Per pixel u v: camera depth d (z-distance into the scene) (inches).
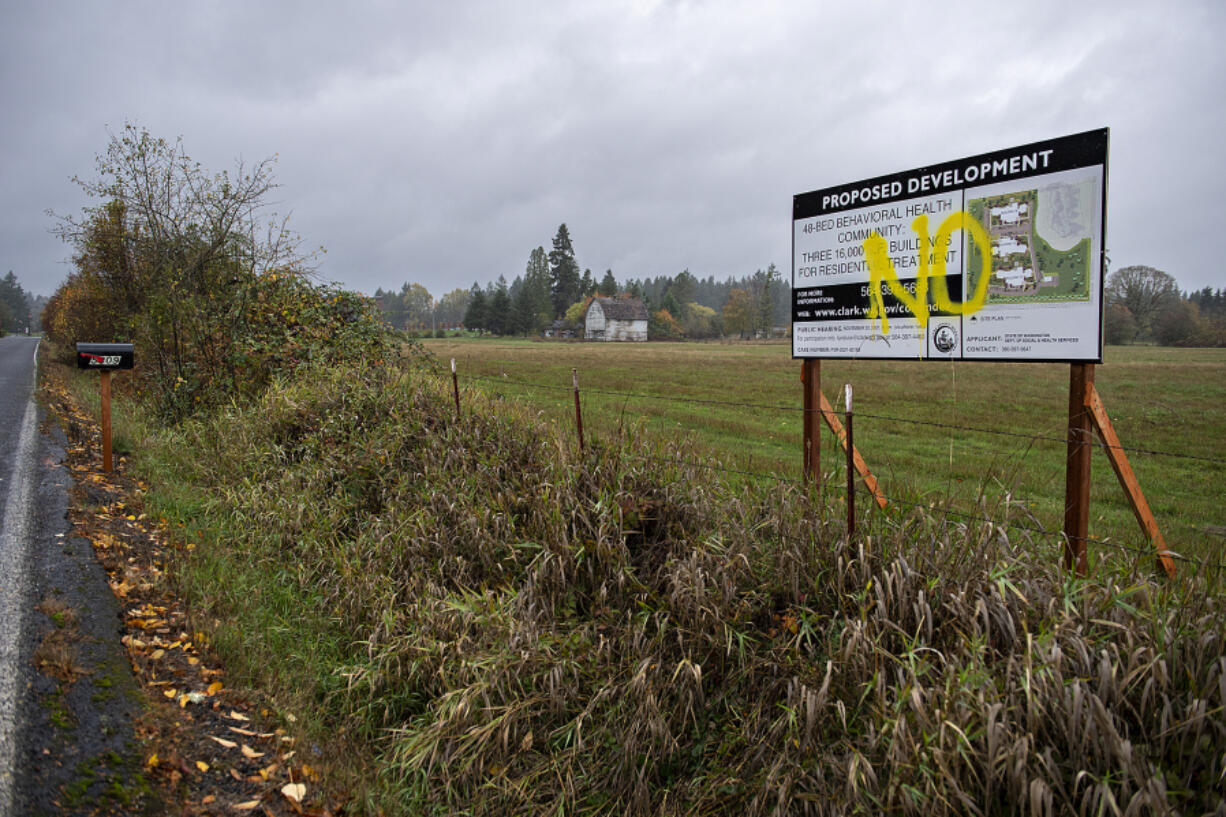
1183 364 1493.6
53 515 259.0
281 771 144.3
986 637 137.8
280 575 241.1
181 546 250.1
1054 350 191.5
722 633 169.6
